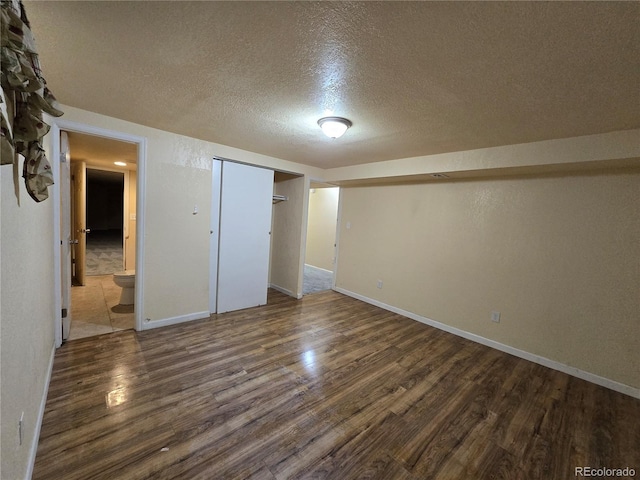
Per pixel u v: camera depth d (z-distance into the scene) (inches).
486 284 129.3
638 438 74.3
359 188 188.2
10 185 43.0
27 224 55.1
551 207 111.4
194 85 72.2
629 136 81.8
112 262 236.1
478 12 42.2
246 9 44.5
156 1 43.5
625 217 96.4
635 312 94.9
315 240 291.3
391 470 60.8
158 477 55.3
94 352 99.4
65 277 103.7
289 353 108.7
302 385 89.0
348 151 130.9
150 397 78.2
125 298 145.4
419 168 130.7
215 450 62.6
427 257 151.0
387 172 144.4
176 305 127.1
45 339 76.6
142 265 115.3
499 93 66.7
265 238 161.0
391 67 59.0
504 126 86.4
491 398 88.6
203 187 129.0
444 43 50.1
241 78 67.4
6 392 40.9
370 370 100.9
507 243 122.9
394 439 69.5
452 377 99.7
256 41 53.0
